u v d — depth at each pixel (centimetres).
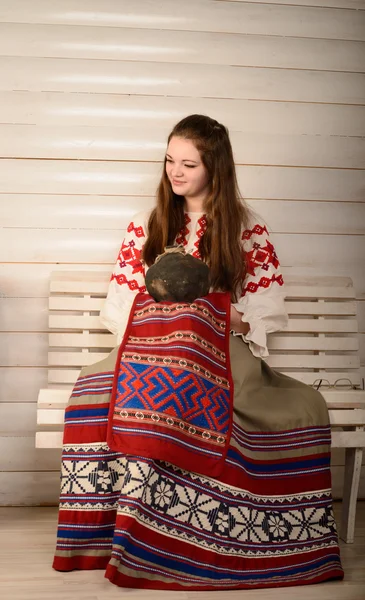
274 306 236
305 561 200
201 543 192
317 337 273
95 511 198
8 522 248
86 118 276
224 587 188
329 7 285
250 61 282
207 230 241
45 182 275
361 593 188
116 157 278
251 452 208
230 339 223
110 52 277
